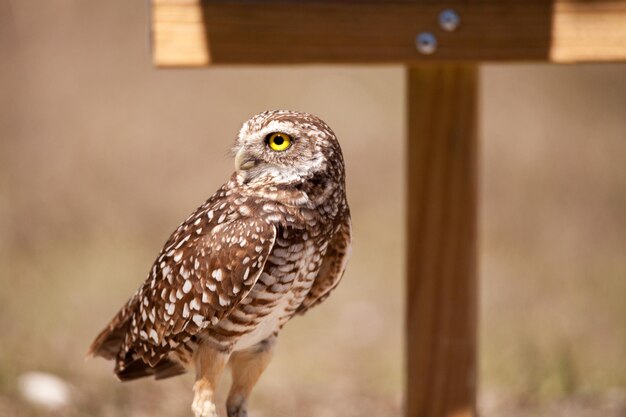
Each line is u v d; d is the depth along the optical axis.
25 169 18.77
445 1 6.94
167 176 18.92
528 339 12.86
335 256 6.98
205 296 6.52
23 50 21.69
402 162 19.95
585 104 23.20
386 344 13.47
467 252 7.62
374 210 18.20
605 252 17.52
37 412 9.35
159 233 16.83
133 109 20.86
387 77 23.33
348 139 20.62
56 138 19.73
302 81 22.77
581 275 16.34
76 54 21.97
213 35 6.85
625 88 23.86
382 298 15.15
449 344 7.69
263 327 6.77
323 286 7.13
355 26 6.94
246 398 7.06
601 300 15.23
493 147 21.05
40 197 17.81
